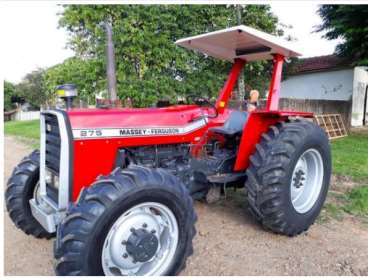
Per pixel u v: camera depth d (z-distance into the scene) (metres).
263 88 11.89
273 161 3.14
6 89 30.86
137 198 2.32
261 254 2.93
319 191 3.55
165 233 2.53
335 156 6.85
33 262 2.82
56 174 2.75
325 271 2.67
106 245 2.29
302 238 3.26
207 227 3.47
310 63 17.06
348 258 2.86
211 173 3.47
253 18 9.34
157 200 2.42
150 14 7.84
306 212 3.37
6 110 30.66
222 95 4.08
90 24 7.90
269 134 3.35
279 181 3.11
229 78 4.16
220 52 3.97
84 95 8.51
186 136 3.34
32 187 3.20
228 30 3.25
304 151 3.33
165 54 8.16
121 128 2.88
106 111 2.90
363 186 4.72
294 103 12.66
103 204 2.21
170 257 2.52
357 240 3.20
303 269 2.69
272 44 3.28
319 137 3.47
